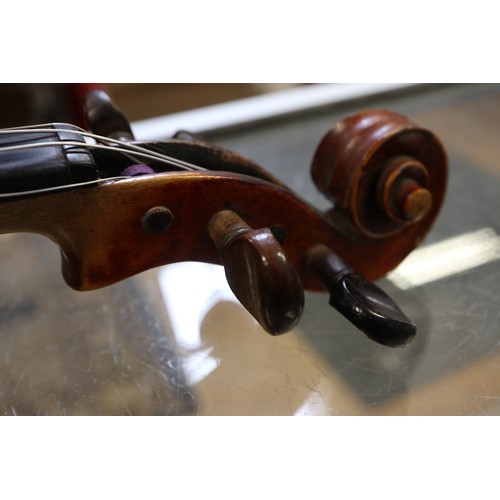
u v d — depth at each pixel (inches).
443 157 8.5
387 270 9.1
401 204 8.0
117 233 6.8
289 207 7.7
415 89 16.7
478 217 11.4
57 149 6.4
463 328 9.1
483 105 16.0
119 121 8.4
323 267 7.7
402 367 8.6
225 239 6.7
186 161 7.7
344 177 8.1
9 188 6.1
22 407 8.2
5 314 9.5
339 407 8.1
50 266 10.4
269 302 6.3
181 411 8.1
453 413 8.0
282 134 15.0
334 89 16.2
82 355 8.8
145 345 9.0
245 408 8.1
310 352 8.8
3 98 14.0
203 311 9.4
